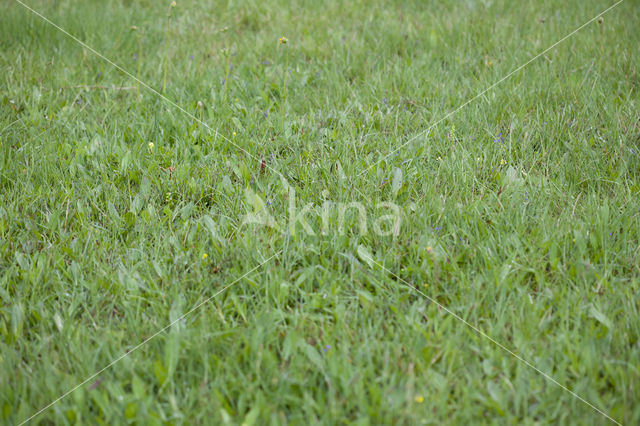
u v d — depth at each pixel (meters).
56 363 1.99
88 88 3.96
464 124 3.45
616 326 2.10
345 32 4.88
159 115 3.60
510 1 5.35
